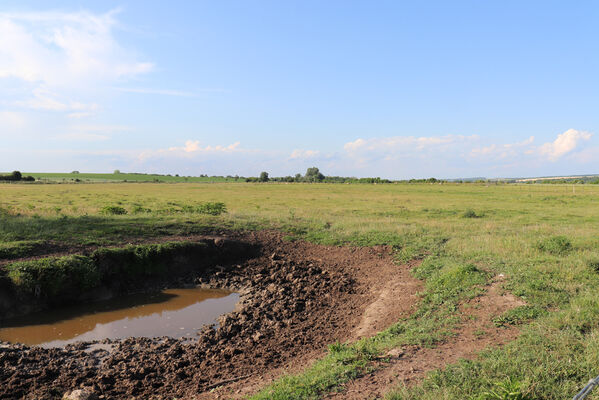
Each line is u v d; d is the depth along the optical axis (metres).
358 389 5.42
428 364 6.15
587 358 5.76
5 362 7.75
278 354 8.12
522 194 52.69
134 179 138.12
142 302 12.20
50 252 12.85
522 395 4.71
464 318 8.37
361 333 8.76
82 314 11.02
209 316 11.09
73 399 6.24
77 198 42.66
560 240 14.00
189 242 15.17
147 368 7.55
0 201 36.44
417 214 29.17
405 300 10.49
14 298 10.58
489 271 11.45
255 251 16.62
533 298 8.98
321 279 13.66
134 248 13.81
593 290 9.22
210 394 6.37
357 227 20.34
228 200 43.12
